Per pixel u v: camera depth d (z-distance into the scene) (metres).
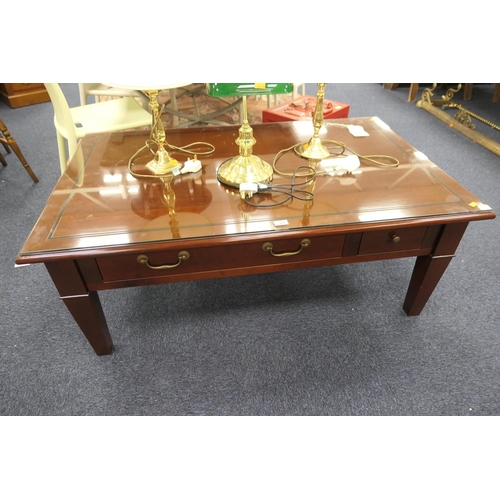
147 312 1.32
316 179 1.12
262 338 1.23
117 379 1.12
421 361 1.16
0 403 1.06
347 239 0.99
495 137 2.66
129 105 1.89
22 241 1.64
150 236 0.91
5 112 3.09
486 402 1.06
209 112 3.05
